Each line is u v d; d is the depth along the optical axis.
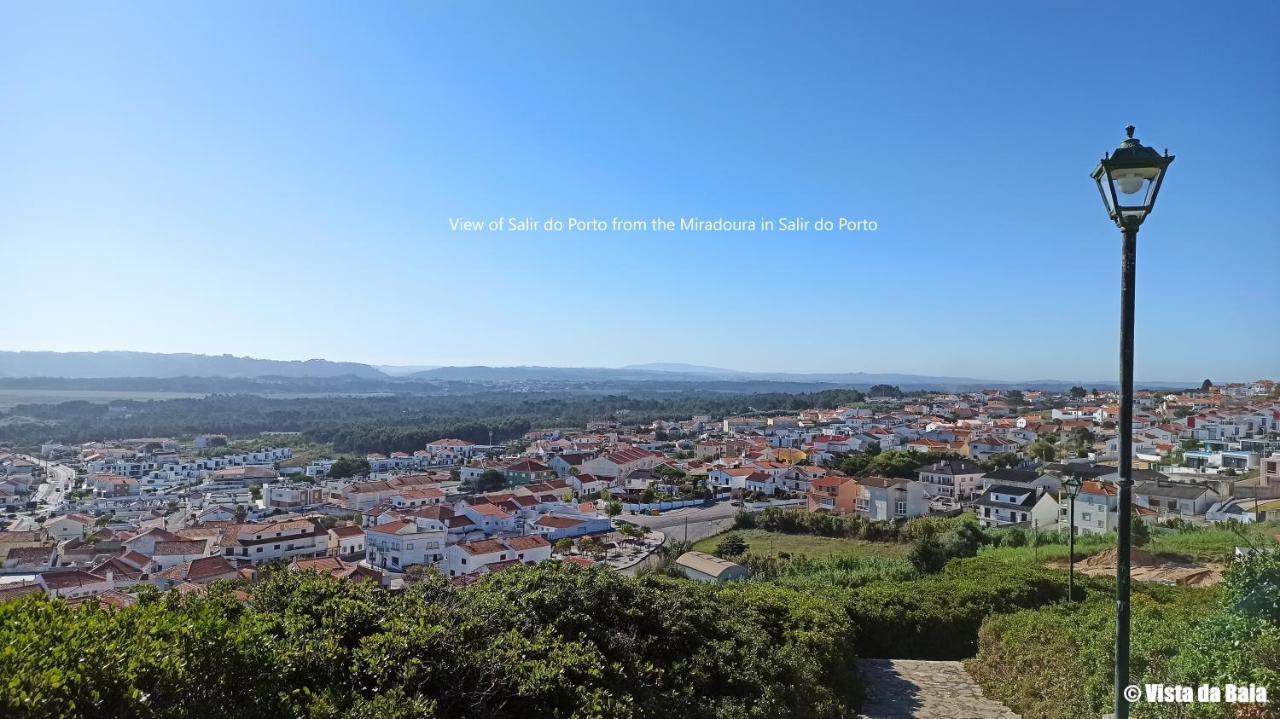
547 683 7.57
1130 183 6.44
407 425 177.38
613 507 79.44
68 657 4.77
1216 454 68.00
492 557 58.22
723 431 156.25
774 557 47.44
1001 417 142.12
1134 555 29.20
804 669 11.48
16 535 68.38
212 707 5.48
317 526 68.69
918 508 66.62
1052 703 11.01
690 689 9.31
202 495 106.19
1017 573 20.98
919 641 17.05
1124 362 6.55
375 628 7.70
